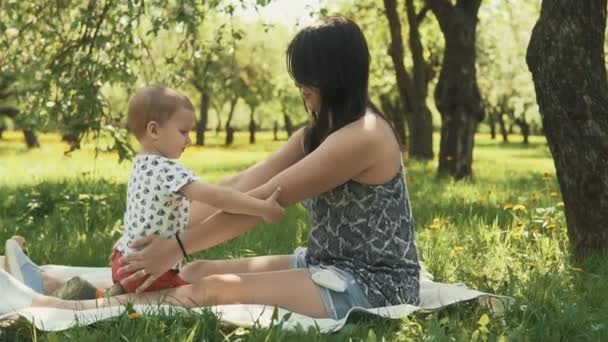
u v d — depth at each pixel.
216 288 4.04
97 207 8.58
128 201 4.20
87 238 6.89
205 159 30.23
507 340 3.62
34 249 6.34
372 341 3.52
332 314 4.00
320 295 4.03
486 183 13.30
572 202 5.88
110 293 4.13
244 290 4.04
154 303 3.99
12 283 4.04
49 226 7.66
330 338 3.71
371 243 4.12
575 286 4.90
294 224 7.69
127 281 4.04
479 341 3.62
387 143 4.07
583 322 4.04
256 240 6.83
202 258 6.20
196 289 4.04
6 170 17.16
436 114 59.28
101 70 8.85
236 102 52.25
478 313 4.16
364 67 4.02
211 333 3.67
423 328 3.91
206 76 9.62
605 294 4.73
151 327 3.61
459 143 14.48
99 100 8.85
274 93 48.44
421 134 21.20
